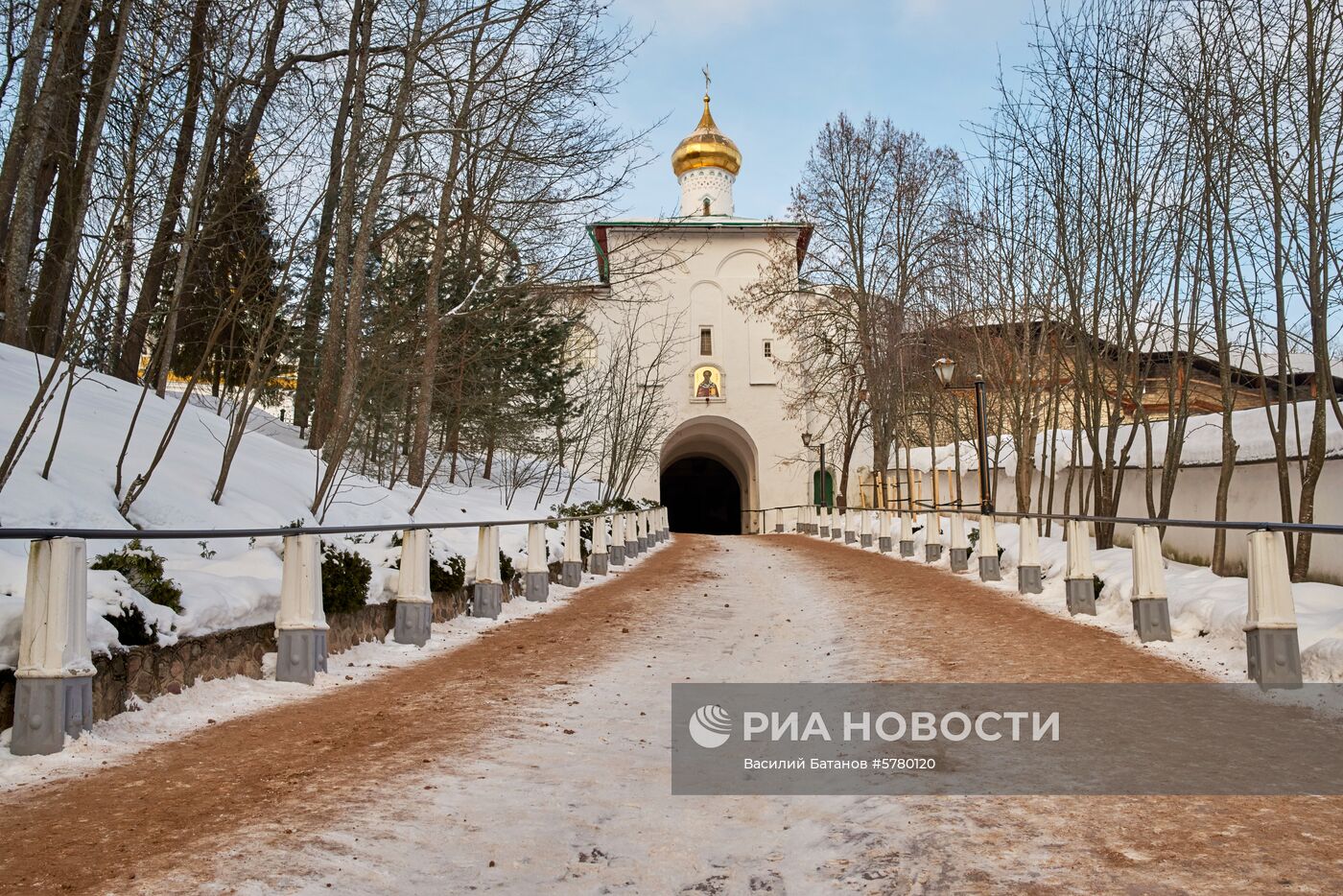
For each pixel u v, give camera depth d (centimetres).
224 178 1190
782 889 390
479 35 1773
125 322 1304
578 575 1708
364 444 2031
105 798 461
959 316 2520
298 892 353
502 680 820
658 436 4622
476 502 2244
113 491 985
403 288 2134
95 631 592
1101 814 430
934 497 2873
